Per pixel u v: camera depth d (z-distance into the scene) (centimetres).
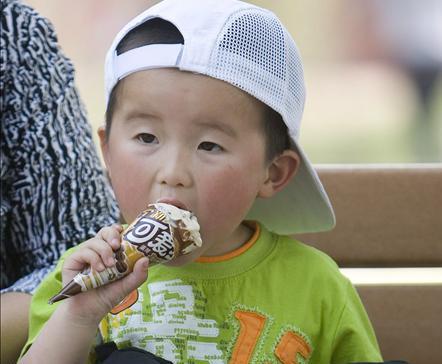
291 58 497
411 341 641
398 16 3155
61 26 2941
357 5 3225
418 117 3038
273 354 497
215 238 473
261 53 478
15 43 637
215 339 498
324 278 523
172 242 440
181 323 500
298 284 518
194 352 496
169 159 460
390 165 663
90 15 2947
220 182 464
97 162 660
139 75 466
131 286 445
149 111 463
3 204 632
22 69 637
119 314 505
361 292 642
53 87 642
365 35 3206
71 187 635
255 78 472
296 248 532
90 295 454
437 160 2734
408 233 656
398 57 3159
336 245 658
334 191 659
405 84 3138
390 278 657
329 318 516
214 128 463
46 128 632
